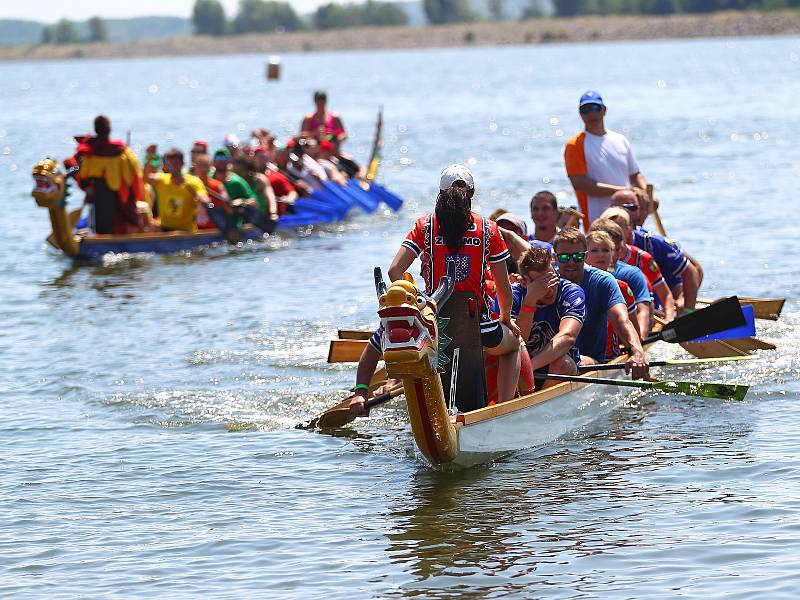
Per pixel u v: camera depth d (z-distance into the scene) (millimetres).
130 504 18906
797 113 96000
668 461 20234
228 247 45812
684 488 18828
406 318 17828
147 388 25781
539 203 26938
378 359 21375
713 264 37469
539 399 21578
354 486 19594
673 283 28766
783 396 24062
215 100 161375
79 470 20578
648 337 25141
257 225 47312
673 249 28609
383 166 72062
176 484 19797
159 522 18125
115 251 43844
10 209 58062
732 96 120625
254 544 17141
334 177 54656
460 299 20375
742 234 42594
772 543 16438
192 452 21531
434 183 63875
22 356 28891
